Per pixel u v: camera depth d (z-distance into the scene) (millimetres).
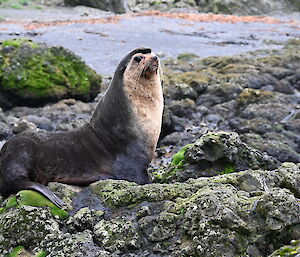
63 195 19469
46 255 16469
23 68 43406
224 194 16875
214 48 66562
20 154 20938
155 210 17547
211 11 108312
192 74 48625
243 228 15562
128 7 114625
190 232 16000
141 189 18547
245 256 15141
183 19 91500
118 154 22500
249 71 49344
